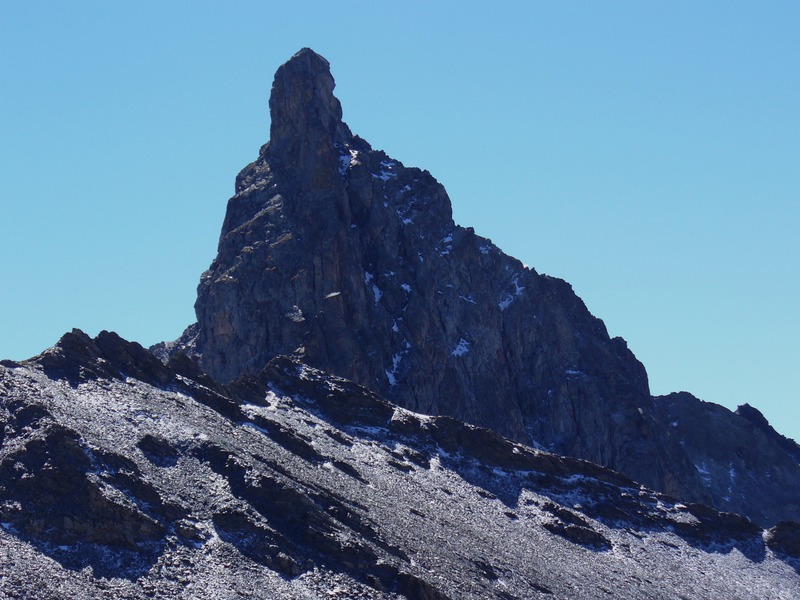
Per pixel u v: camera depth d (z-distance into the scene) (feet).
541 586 529.04
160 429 492.54
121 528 412.98
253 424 588.50
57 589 376.48
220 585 405.39
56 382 513.04
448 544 529.86
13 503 414.82
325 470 574.97
